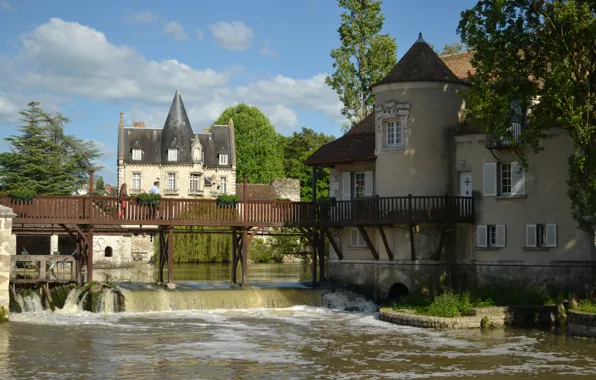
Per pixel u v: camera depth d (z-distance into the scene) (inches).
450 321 1022.4
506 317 1053.8
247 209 1352.1
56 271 1648.6
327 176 3339.1
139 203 1279.5
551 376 722.2
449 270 1277.1
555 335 962.7
